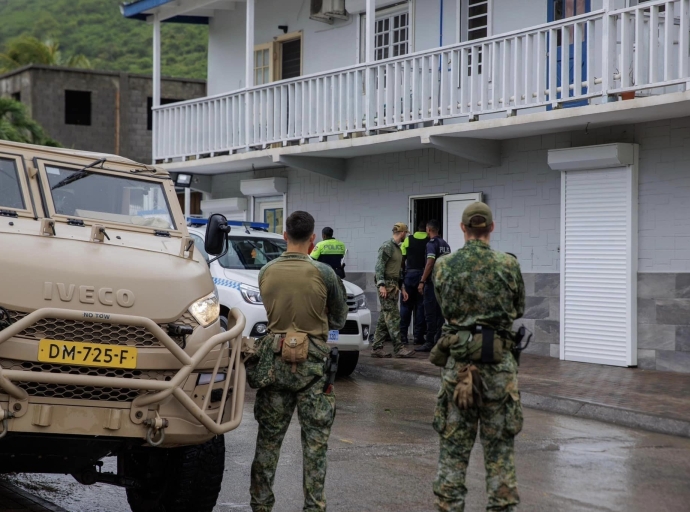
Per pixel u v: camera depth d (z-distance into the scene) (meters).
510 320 5.97
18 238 6.09
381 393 12.28
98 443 5.79
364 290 18.23
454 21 17.33
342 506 6.96
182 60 101.06
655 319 13.59
